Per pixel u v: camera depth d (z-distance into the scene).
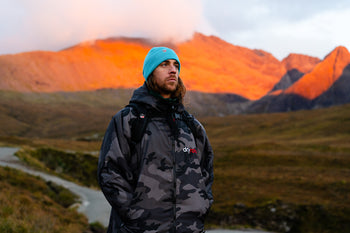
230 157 44.59
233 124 146.38
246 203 19.31
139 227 1.77
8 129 198.75
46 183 20.19
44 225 8.27
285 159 41.28
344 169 33.28
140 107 1.99
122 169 1.89
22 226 7.04
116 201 1.80
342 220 15.84
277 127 109.44
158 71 2.06
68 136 183.62
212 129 130.50
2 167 19.09
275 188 24.20
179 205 1.85
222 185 26.89
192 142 2.03
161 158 1.89
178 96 2.16
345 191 21.02
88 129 198.00
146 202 1.81
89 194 19.98
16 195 11.52
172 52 2.12
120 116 1.97
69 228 9.88
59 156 34.78
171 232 1.79
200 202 1.90
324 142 68.75
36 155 33.22
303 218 16.61
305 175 29.27
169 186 1.85
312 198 19.50
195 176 1.95
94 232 12.37
